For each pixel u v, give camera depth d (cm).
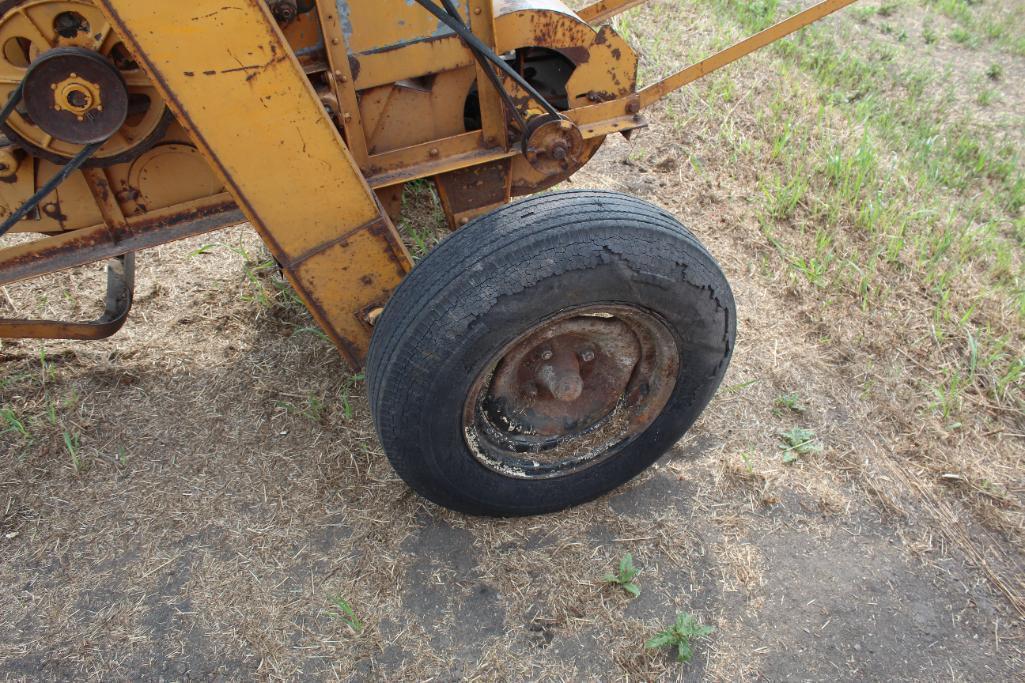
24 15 193
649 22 625
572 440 261
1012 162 542
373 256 235
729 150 490
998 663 243
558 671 234
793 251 411
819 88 592
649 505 282
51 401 311
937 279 392
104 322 295
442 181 278
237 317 351
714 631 245
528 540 268
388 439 225
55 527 269
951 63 718
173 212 253
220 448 296
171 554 262
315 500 278
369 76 244
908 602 257
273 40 190
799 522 279
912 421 320
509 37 265
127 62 212
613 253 211
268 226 218
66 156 221
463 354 209
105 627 242
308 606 248
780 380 336
